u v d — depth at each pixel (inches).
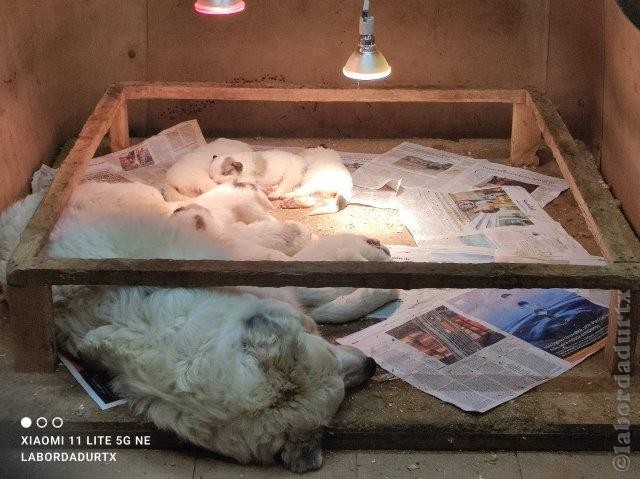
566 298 69.7
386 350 64.5
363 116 99.1
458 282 59.1
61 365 63.2
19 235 68.4
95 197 72.9
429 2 94.0
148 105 98.8
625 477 56.3
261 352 53.1
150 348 56.8
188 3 94.6
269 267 59.4
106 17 94.9
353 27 95.0
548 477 56.4
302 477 55.8
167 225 65.9
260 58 96.7
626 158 82.2
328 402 55.0
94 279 59.1
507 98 89.7
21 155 84.4
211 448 56.2
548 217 82.7
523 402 59.5
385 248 72.7
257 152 86.2
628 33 80.3
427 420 58.1
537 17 94.2
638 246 67.0
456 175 90.8
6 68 82.0
